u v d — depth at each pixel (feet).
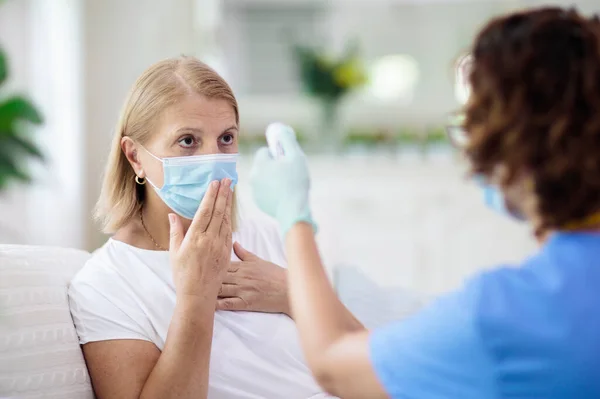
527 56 2.92
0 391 4.26
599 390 2.77
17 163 8.58
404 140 16.51
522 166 2.97
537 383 2.82
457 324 2.91
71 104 13.21
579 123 2.87
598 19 3.09
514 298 2.89
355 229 14.53
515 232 14.08
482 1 16.97
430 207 14.37
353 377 3.15
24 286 4.69
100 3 15.24
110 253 5.24
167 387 4.55
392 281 14.47
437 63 17.19
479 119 3.08
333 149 16.21
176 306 4.70
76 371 4.70
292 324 5.39
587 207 2.93
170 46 15.55
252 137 16.93
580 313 2.81
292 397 5.16
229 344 5.13
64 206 12.90
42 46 12.13
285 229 3.52
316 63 15.88
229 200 4.87
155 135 5.05
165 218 5.32
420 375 2.98
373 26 17.26
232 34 17.51
